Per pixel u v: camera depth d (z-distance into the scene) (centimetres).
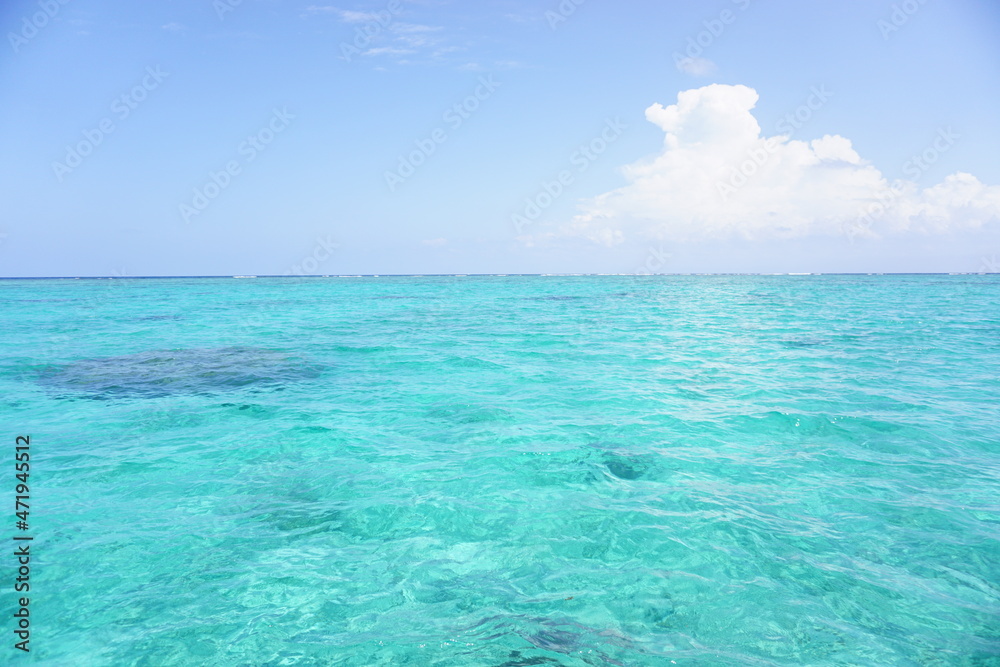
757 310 3562
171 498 698
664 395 1205
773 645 426
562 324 2731
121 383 1352
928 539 580
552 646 427
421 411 1095
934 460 808
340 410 1106
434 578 523
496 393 1241
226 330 2492
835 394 1195
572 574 527
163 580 517
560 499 691
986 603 474
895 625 448
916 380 1338
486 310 3709
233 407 1132
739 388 1264
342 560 554
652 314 3331
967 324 2578
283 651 423
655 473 771
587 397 1195
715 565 538
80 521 635
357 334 2331
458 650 422
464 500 689
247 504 681
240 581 516
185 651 423
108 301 4684
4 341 2128
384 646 428
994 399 1142
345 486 734
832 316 3064
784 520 627
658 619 459
